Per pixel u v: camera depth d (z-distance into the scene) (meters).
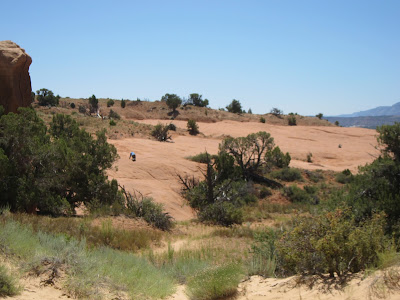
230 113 108.19
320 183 39.16
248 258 9.65
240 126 83.25
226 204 23.08
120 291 6.11
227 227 20.89
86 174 20.09
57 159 18.62
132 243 13.02
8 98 22.98
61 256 6.51
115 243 12.40
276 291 5.60
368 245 5.27
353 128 90.19
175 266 9.16
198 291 6.26
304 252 5.91
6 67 22.69
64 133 25.08
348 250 5.32
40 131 19.27
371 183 11.41
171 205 25.97
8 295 4.84
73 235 11.09
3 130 17.25
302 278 5.59
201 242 14.74
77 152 20.41
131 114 93.88
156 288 6.73
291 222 9.73
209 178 25.88
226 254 11.67
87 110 88.94
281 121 107.19
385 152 13.16
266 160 39.94
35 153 17.58
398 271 4.45
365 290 4.37
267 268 7.44
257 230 17.64
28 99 24.52
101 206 18.41
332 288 4.86
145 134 53.56
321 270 5.75
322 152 60.75
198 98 110.94
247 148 39.38
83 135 22.50
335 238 5.45
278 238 8.54
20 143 17.33
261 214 26.27
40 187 17.19
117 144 39.72
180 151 43.66
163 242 14.74
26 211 16.50
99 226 14.03
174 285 7.74
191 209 27.02
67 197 20.23
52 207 17.41
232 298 5.94
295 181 39.19
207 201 25.91
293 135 77.00
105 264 7.11
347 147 68.12
